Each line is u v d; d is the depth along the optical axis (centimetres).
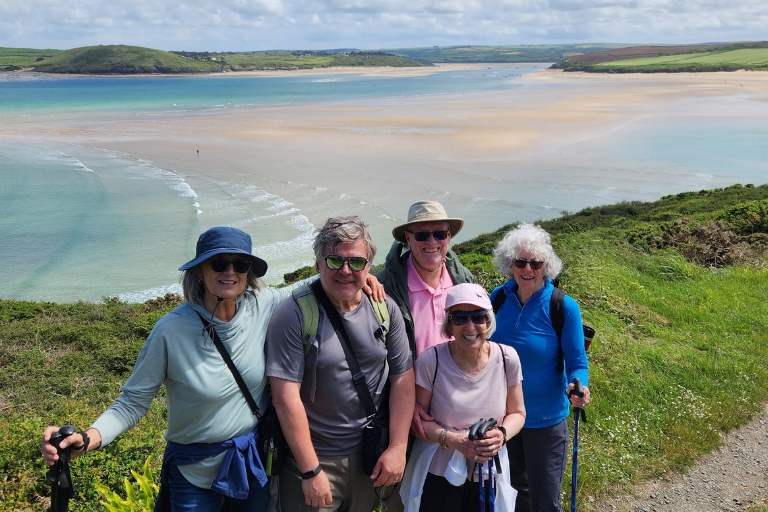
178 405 314
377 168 4791
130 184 4328
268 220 3388
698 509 497
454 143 5981
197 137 6656
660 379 698
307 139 6366
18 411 843
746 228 1576
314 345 320
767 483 528
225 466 313
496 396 361
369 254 330
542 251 401
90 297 2364
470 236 3195
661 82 16862
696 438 591
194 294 315
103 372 1088
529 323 409
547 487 407
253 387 322
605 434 597
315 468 316
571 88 15250
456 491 364
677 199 3048
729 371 728
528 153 5416
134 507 403
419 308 401
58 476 282
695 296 1022
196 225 3319
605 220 2727
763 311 955
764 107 9181
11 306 1641
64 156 5538
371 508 357
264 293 343
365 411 333
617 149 5541
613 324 863
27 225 3303
